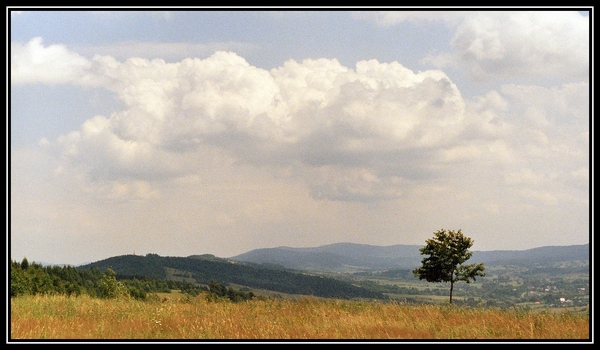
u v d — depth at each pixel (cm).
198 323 1609
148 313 1873
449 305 1969
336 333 1484
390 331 1510
